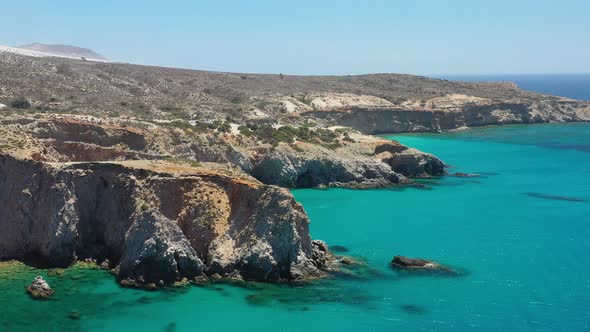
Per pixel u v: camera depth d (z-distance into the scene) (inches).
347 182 4343.0
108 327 1865.2
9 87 4670.3
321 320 1978.3
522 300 2174.0
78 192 2458.2
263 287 2198.6
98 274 2258.9
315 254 2427.4
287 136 4667.8
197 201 2410.2
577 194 4042.8
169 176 2466.8
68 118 3543.3
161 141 3732.8
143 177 2474.2
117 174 2493.8
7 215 2444.6
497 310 2085.4
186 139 3914.9
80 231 2415.1
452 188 4288.9
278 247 2278.5
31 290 2064.5
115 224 2417.6
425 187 4325.8
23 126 3265.3
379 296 2176.4
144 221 2206.0
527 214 3484.3
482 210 3585.1
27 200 2420.0
